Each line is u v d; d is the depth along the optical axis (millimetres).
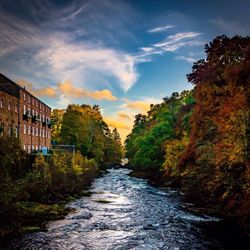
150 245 18531
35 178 31062
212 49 31094
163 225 23000
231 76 25328
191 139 34844
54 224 23250
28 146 54844
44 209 26734
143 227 22531
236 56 28703
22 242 18844
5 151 25422
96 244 18719
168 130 62281
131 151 103188
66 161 44469
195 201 33250
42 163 35688
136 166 84250
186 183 39625
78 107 92875
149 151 62594
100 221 24312
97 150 82688
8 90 46188
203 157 28781
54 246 18234
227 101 24766
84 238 19875
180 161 36938
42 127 65000
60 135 77875
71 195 36844
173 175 48344
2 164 24531
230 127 21734
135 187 48281
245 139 20719
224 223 23281
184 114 54219
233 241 19203
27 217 23953
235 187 23547
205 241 19250
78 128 75125
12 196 21438
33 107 59000
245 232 20500
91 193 40844
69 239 19625
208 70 30438
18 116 49156
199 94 32000
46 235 20391
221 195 26859
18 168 31922
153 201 33750
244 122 20797
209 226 22625
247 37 28422
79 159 53781
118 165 122000
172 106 75312
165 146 55406
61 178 37469
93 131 82625
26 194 25703
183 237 20062
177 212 27484
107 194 39875
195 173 33000
